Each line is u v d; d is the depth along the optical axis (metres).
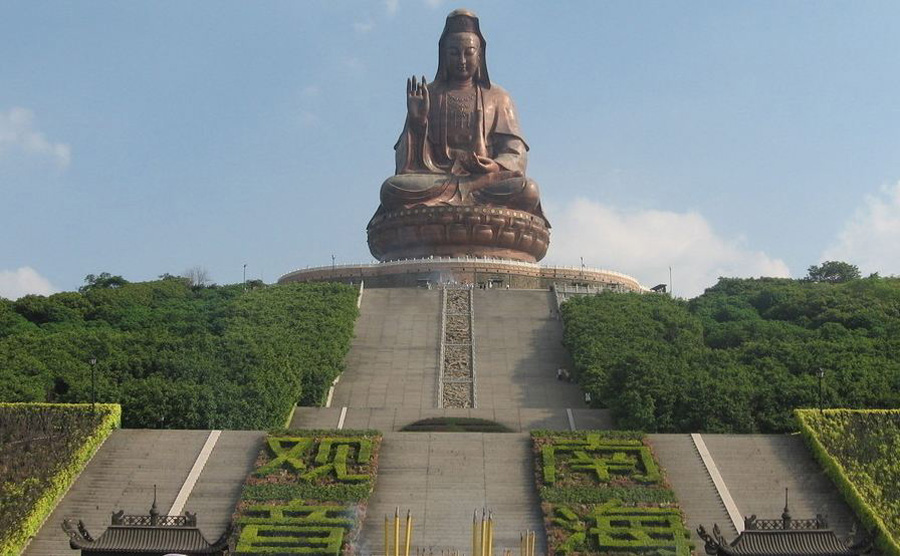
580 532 43.84
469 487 48.56
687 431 57.66
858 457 50.78
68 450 50.59
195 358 63.62
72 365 63.38
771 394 58.88
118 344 68.56
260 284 101.12
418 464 50.41
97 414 53.84
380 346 75.19
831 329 75.19
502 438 52.78
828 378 61.38
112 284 118.00
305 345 69.25
